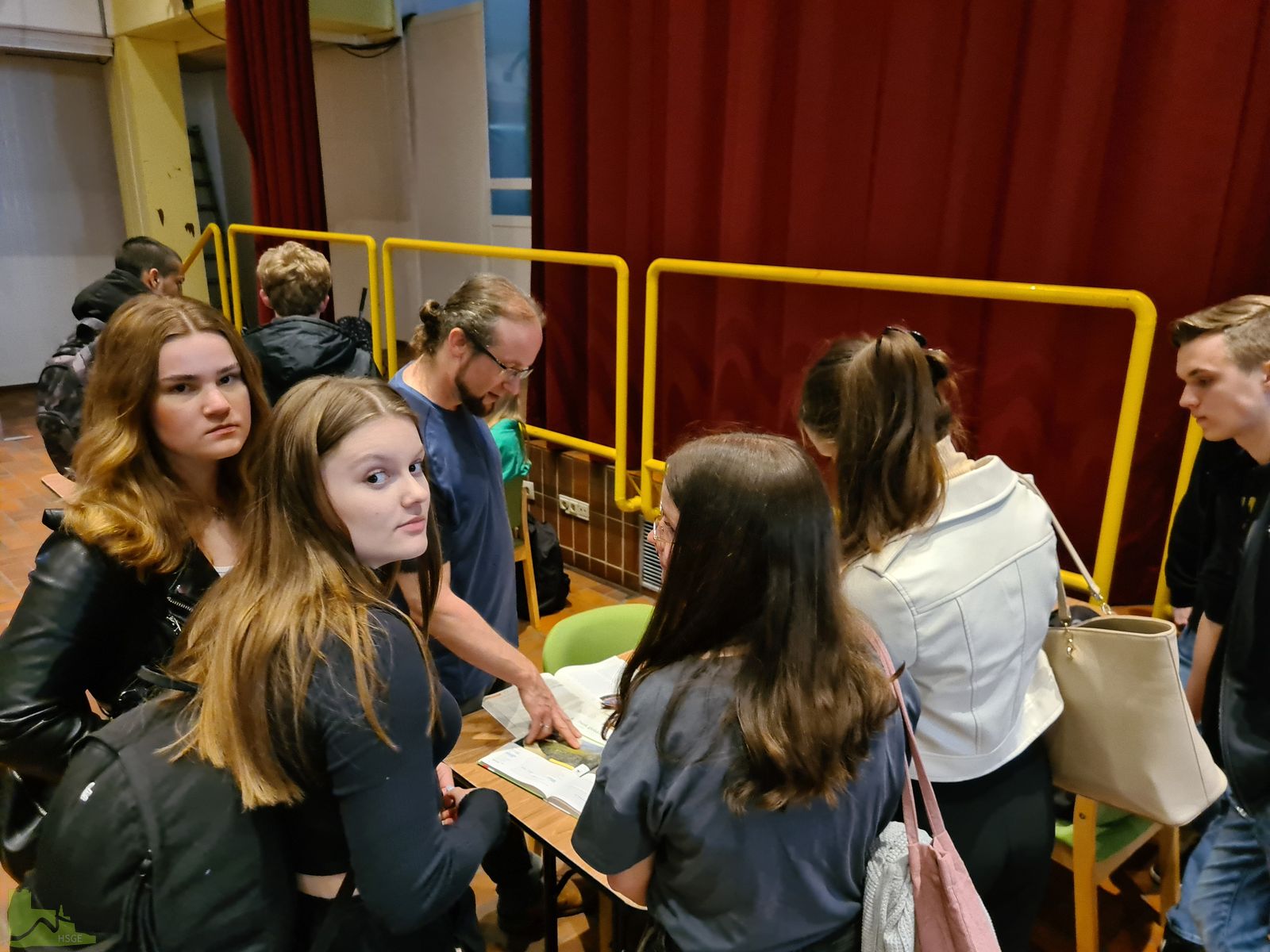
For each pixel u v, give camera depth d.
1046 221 2.12
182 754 0.83
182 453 1.16
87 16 5.90
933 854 0.90
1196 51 1.84
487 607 1.75
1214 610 1.56
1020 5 2.11
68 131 6.50
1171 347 2.02
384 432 0.89
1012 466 2.35
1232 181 1.91
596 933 1.92
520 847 1.85
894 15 2.28
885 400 1.11
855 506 1.13
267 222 5.05
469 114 4.30
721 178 2.84
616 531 3.51
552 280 3.47
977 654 1.09
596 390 3.38
